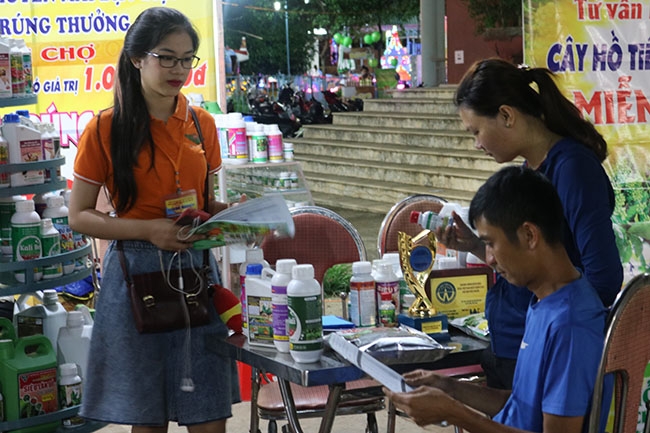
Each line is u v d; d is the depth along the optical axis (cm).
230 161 524
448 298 264
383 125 1361
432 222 254
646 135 390
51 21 530
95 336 270
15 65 351
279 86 2283
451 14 1528
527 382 184
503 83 222
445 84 1539
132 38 259
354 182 1183
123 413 265
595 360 178
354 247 331
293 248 325
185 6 540
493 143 227
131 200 266
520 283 185
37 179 342
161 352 268
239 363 420
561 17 385
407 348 231
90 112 540
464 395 206
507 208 179
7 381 330
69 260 352
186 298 266
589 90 390
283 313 239
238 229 247
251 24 2600
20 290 337
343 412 296
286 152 544
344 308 319
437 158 1138
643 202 389
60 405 344
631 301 185
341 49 2362
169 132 268
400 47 2222
